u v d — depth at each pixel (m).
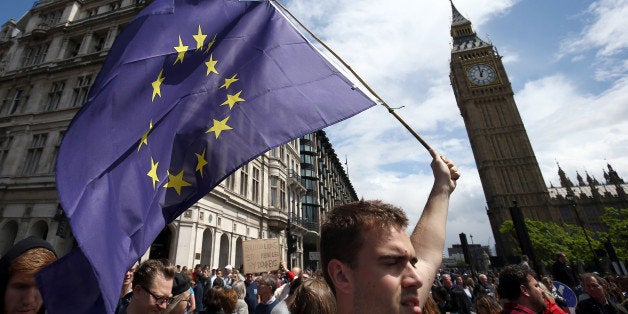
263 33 4.16
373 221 1.32
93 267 2.21
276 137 3.45
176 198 3.22
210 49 4.03
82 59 25.00
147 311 2.93
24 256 2.03
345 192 86.25
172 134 3.51
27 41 28.67
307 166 46.62
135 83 3.51
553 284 8.36
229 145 3.49
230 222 23.67
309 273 14.50
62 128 22.84
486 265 55.41
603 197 92.56
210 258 20.78
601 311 5.42
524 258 12.95
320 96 3.59
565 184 102.69
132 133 3.25
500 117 89.62
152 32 3.85
